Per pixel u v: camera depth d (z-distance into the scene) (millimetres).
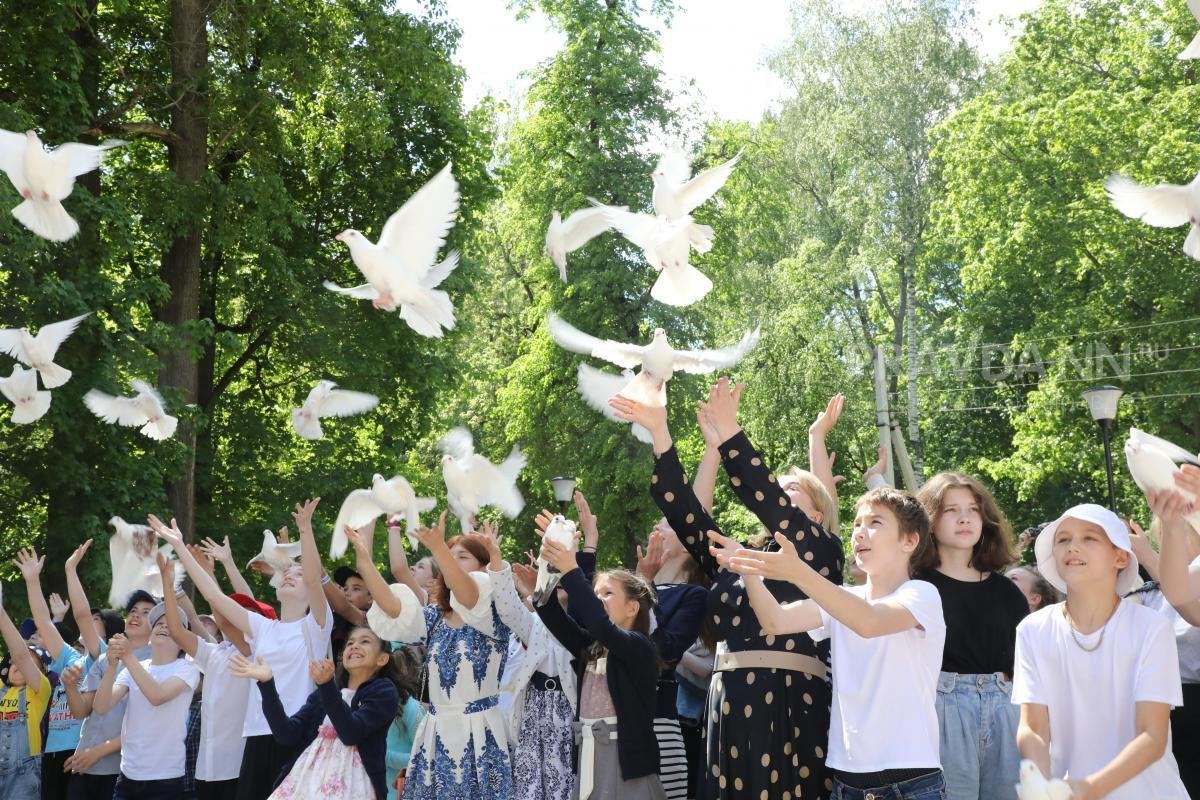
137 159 21625
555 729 5949
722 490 31406
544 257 29609
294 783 6324
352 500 6504
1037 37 30203
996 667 5160
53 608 10891
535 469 29484
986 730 5062
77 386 16297
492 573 5965
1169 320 26250
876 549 4730
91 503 16828
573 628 5852
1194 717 5590
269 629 7684
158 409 8969
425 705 6160
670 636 5902
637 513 28875
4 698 8789
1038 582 6605
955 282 36812
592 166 28531
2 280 15883
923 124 34594
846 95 35875
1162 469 4355
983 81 35469
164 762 8008
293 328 22172
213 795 7609
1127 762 3949
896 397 33375
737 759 4898
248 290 21391
